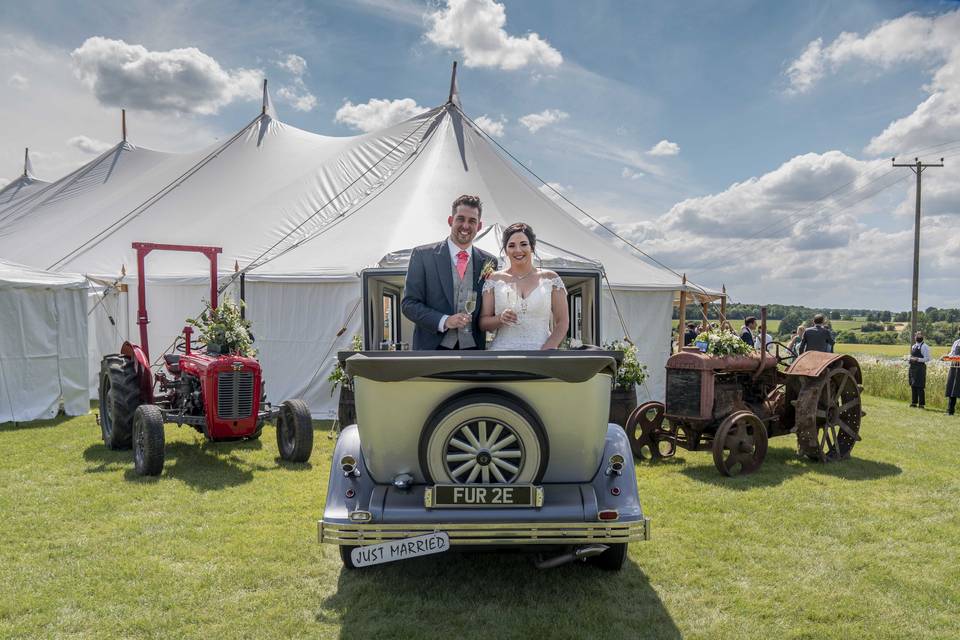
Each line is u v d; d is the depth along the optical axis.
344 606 3.48
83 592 3.61
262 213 12.76
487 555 4.21
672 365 7.06
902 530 4.76
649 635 3.19
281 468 6.61
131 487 5.79
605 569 3.97
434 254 4.01
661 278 11.83
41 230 14.56
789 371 7.25
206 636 3.15
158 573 3.88
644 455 7.66
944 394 12.99
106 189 16.52
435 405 3.33
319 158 14.87
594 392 3.31
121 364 7.35
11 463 6.68
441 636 3.16
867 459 7.40
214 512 5.09
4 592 3.60
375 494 3.42
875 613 3.43
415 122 15.16
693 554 4.27
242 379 6.77
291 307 10.14
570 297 6.88
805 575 3.93
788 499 5.62
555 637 3.15
